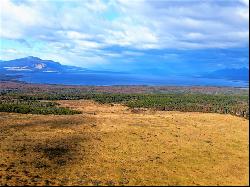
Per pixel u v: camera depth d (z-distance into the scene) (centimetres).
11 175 4094
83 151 5322
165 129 6819
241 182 3822
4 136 6159
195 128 6869
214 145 5541
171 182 3888
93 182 3900
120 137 6194
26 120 7788
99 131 6681
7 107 9719
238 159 4738
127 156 5053
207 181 3888
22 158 4875
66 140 5969
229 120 7656
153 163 4691
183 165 4562
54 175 4197
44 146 5550
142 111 10850
